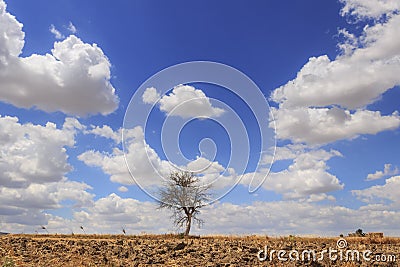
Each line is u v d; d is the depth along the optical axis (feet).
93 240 77.92
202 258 60.18
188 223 143.23
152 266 55.88
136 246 68.18
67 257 59.67
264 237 86.74
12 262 54.13
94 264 56.44
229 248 66.59
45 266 54.19
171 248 66.80
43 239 78.64
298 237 86.28
